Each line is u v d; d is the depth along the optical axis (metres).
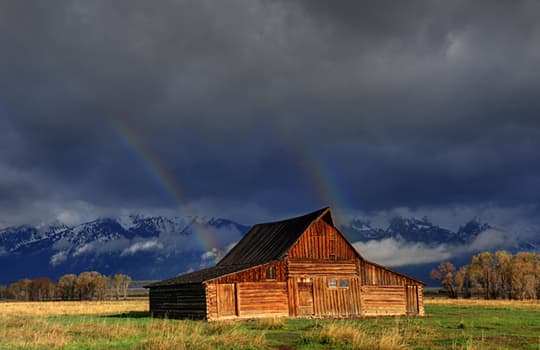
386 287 55.88
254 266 49.84
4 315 54.53
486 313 54.59
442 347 23.70
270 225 62.25
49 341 25.91
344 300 53.53
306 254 52.88
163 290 56.16
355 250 55.25
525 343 26.12
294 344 25.14
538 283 137.12
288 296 51.03
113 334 28.84
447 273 151.50
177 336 25.16
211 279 47.53
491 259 147.12
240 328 33.09
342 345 24.00
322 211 54.28
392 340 22.81
